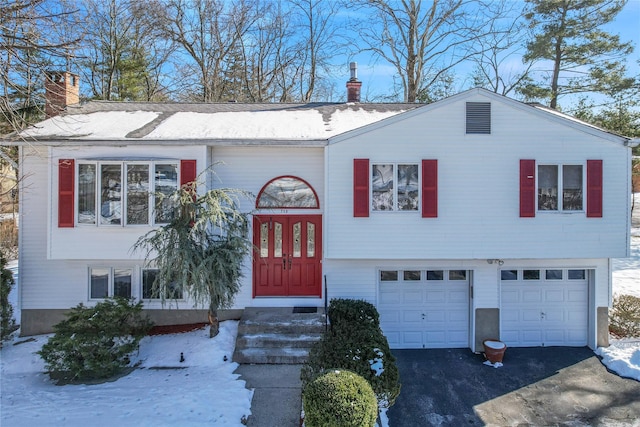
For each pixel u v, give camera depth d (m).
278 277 11.48
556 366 10.20
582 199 10.35
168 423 6.72
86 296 11.06
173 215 9.11
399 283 11.45
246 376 8.71
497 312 11.27
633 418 7.97
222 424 6.77
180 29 26.84
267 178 11.27
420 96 25.42
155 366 9.24
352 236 10.41
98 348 8.70
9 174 23.17
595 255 10.31
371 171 10.36
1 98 9.65
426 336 11.48
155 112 13.54
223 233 10.61
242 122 12.35
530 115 10.29
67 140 10.12
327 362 7.34
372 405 6.02
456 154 10.30
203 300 9.50
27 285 11.00
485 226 10.31
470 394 8.89
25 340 10.70
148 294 11.12
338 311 10.28
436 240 10.33
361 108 14.32
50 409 7.18
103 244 10.34
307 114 13.48
